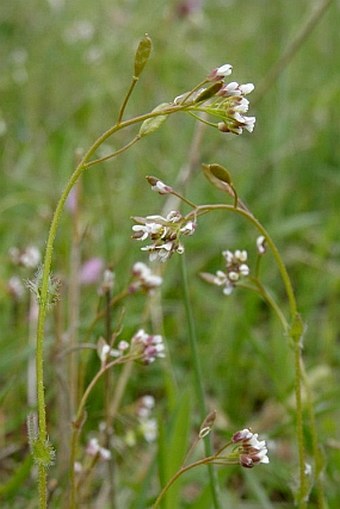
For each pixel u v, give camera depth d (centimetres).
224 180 25
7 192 49
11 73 63
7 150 54
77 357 32
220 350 37
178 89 63
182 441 29
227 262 27
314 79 62
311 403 28
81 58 64
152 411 35
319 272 43
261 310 42
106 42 67
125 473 33
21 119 57
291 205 50
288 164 52
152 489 32
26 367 35
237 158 54
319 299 42
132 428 33
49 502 29
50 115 60
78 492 29
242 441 25
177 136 56
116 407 31
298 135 56
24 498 31
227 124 24
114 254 39
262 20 71
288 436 34
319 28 64
